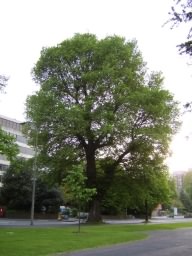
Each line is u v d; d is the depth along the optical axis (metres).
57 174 50.50
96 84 48.12
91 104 46.84
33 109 48.97
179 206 145.75
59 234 31.11
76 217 79.25
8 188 79.00
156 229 44.12
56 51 49.91
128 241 29.33
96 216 52.06
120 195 55.31
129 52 49.75
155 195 59.09
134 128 47.69
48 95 48.22
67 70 49.22
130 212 101.31
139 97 47.00
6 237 26.86
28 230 33.72
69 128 46.22
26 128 51.34
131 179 52.25
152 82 51.69
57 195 80.12
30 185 78.81
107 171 52.22
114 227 43.44
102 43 49.59
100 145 49.75
